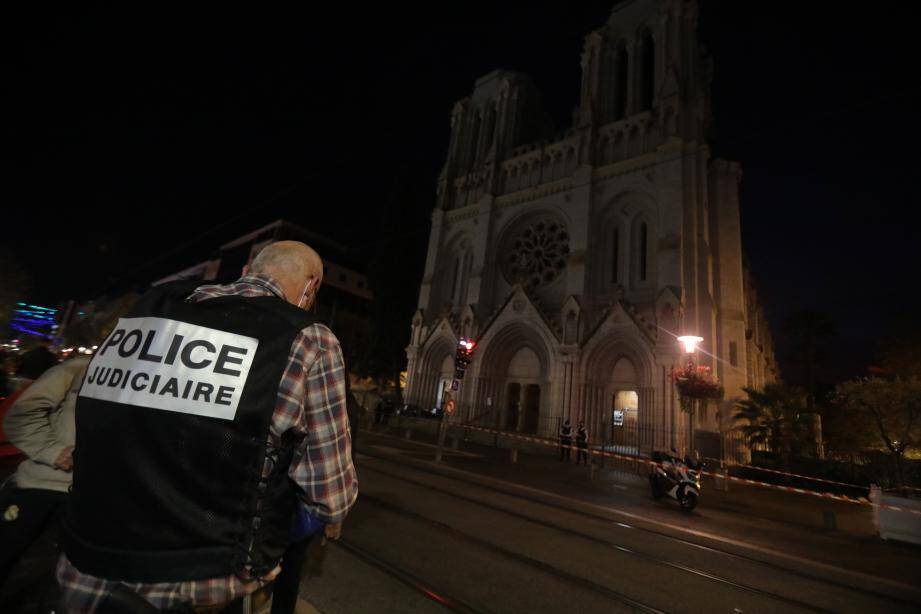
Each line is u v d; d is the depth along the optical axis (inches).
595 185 1176.2
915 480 657.0
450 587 192.7
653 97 1168.8
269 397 60.2
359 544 231.6
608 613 185.0
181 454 55.6
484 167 1461.6
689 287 943.0
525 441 915.4
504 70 1610.5
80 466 57.4
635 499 477.7
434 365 1296.8
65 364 128.6
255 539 58.6
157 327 62.5
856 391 685.3
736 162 1110.4
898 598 240.7
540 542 271.3
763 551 299.6
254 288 74.4
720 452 784.9
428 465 548.4
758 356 1343.5
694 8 1191.6
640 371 940.6
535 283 1238.3
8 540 120.0
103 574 51.6
